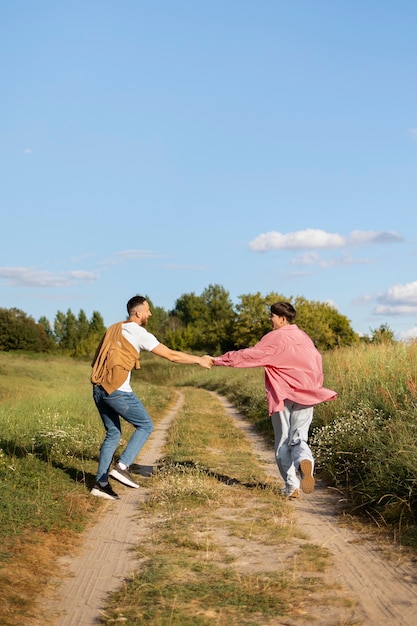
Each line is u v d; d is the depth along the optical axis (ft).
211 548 16.71
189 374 175.11
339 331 215.72
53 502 20.77
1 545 16.28
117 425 24.03
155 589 13.61
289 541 17.43
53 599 13.50
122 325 23.79
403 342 47.21
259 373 98.27
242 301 241.55
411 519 18.94
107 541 17.90
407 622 12.05
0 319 291.99
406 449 21.85
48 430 33.17
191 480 24.34
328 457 27.30
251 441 40.70
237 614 12.34
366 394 35.24
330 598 13.24
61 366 162.30
